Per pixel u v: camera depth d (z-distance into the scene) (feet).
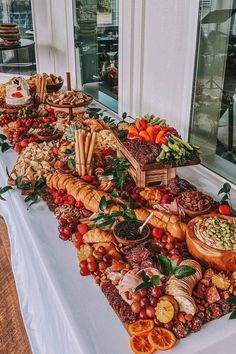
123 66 8.03
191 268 3.30
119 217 4.29
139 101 7.90
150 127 5.38
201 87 6.27
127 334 3.07
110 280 3.54
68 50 11.13
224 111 6.04
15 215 5.42
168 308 3.05
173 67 6.54
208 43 5.91
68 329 3.21
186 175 5.91
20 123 7.65
